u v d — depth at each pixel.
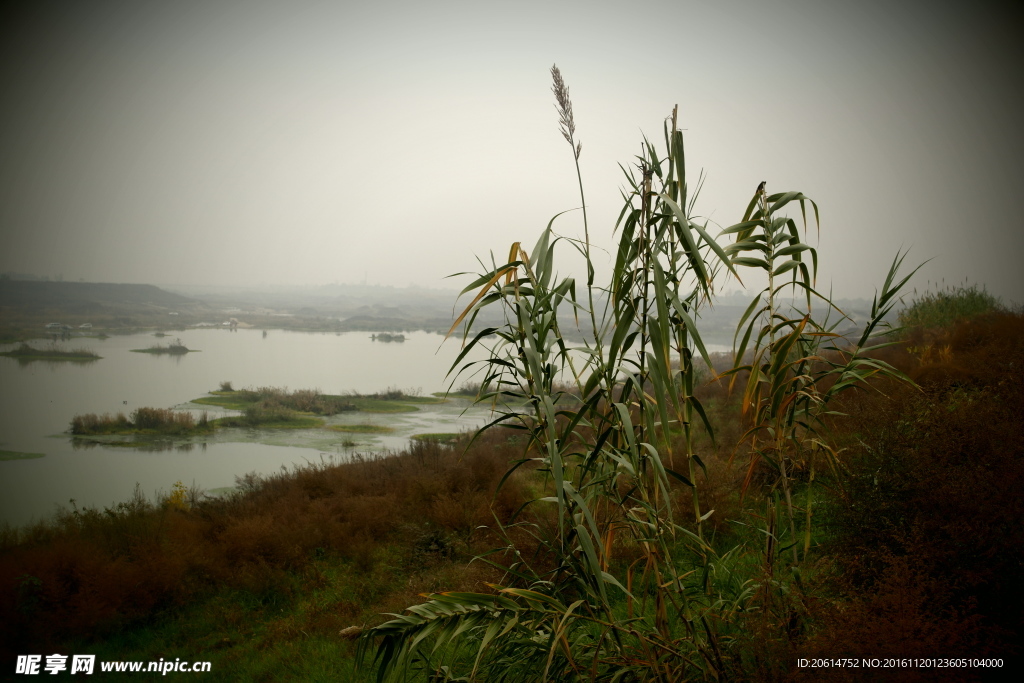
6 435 24.86
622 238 2.26
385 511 7.93
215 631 5.64
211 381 45.41
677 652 2.15
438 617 1.94
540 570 4.68
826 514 3.33
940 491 2.70
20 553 6.52
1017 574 2.24
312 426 26.98
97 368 52.38
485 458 9.70
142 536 7.36
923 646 1.92
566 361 2.18
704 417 2.29
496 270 2.24
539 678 2.16
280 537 7.16
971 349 7.72
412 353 77.69
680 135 2.37
